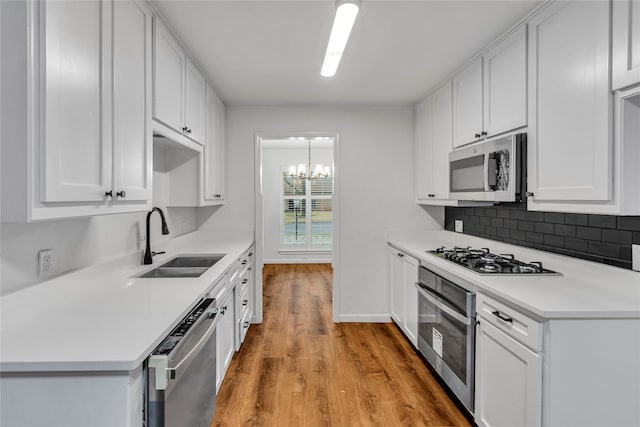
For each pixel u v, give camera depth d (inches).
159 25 75.2
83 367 38.2
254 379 102.4
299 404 90.2
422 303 110.6
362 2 72.4
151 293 64.3
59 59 43.4
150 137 70.6
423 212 152.3
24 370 38.0
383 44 92.2
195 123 102.7
